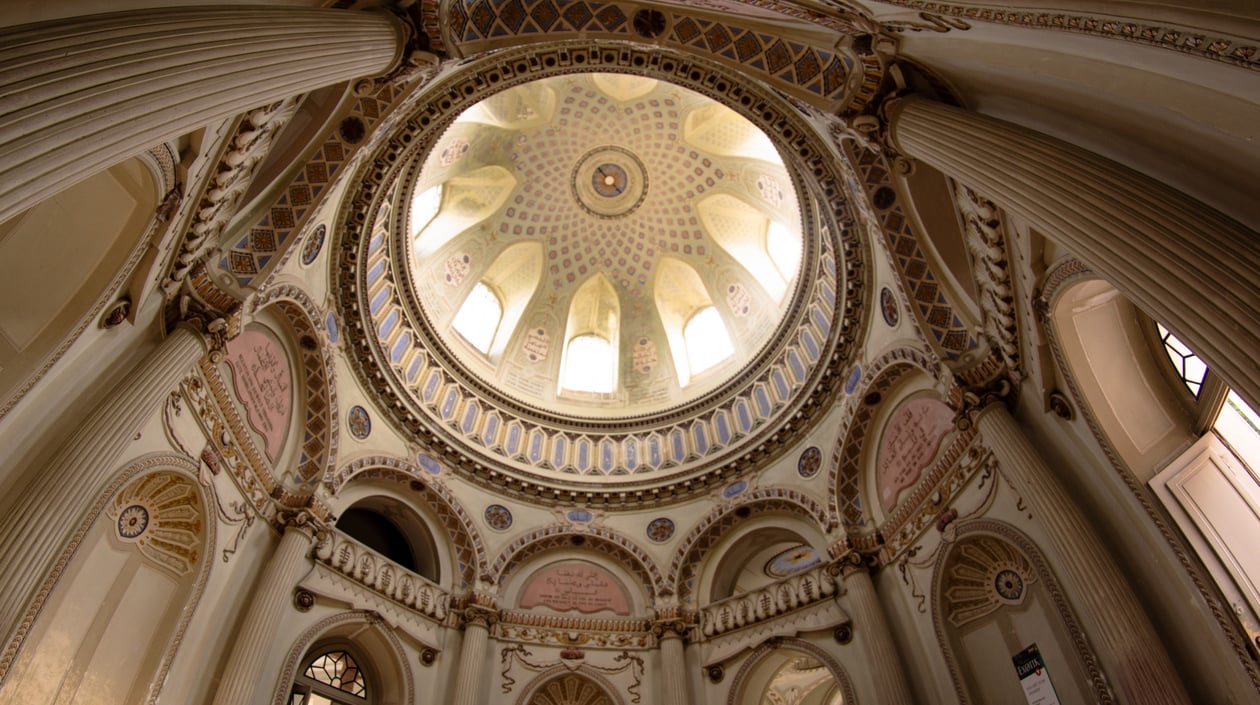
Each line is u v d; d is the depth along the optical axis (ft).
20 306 22.71
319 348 44.16
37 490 21.66
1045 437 31.32
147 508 30.96
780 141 41.98
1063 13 16.37
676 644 49.98
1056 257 28.04
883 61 27.86
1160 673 23.35
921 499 42.24
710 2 29.66
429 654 46.52
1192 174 17.74
